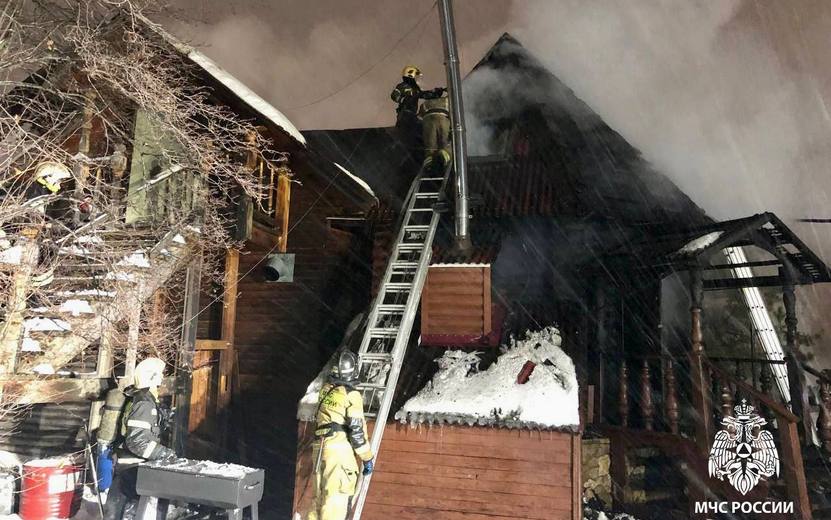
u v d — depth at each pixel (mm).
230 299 8906
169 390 7262
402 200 8258
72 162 6781
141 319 7059
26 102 7082
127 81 6164
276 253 9328
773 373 8883
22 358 6094
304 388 9539
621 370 7238
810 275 7781
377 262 7883
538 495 5434
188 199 7480
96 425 7000
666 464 7398
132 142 7555
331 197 9938
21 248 5863
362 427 4449
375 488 5812
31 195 6340
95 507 5844
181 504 5551
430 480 5715
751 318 10445
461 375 6160
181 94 6812
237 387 9703
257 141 8391
